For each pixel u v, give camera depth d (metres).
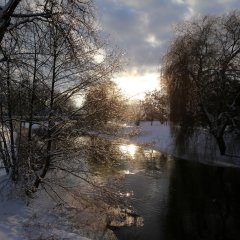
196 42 32.69
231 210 17.61
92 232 12.04
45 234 9.72
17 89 12.16
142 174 24.25
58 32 12.20
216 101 32.50
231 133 33.34
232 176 25.45
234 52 32.44
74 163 12.95
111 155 13.15
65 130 12.59
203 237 14.30
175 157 33.12
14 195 12.06
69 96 12.84
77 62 12.48
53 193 14.06
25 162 11.68
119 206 14.61
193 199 19.17
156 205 17.58
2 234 9.07
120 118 13.30
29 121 12.31
